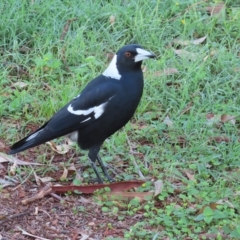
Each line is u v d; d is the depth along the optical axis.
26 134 11.08
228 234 8.49
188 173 10.04
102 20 13.73
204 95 11.98
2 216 8.88
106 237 8.56
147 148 10.70
